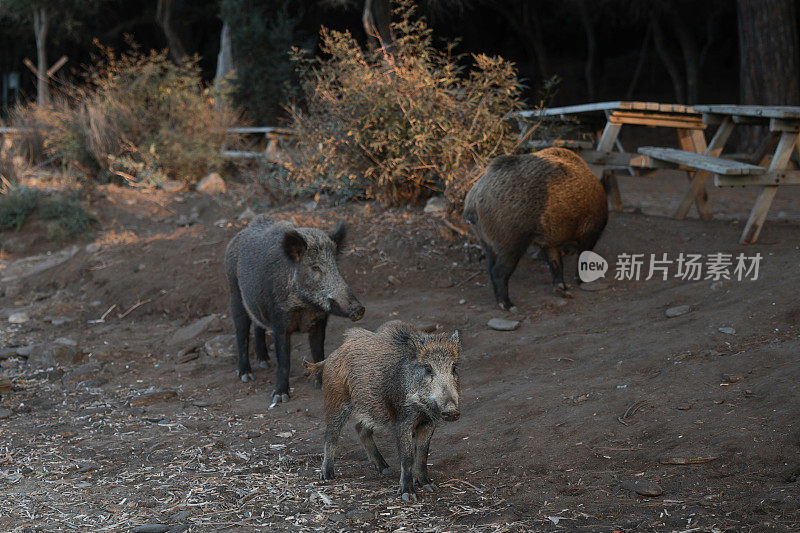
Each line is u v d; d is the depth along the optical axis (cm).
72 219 1574
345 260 1117
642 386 648
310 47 2267
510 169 905
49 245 1548
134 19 3366
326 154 1258
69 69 3581
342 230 788
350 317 740
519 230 905
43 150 2025
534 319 896
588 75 3256
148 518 501
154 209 1669
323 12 2808
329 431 565
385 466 579
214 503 521
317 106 1333
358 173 1279
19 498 542
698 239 1079
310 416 725
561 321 873
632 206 1433
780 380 602
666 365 695
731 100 3303
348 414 559
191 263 1195
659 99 3409
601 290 970
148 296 1144
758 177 999
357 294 1049
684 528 431
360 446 639
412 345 502
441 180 1212
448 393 479
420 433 532
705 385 630
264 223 876
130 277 1198
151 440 672
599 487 501
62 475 591
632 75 3644
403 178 1232
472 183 1121
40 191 1697
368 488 542
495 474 547
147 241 1332
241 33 2197
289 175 1385
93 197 1706
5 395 821
